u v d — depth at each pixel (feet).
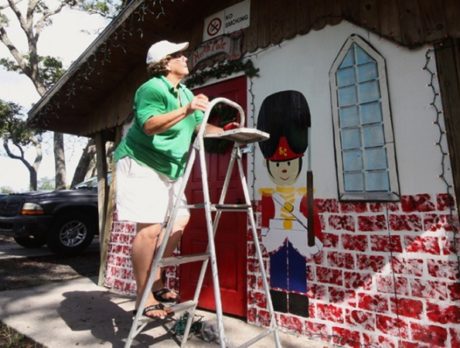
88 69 13.83
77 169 43.29
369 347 7.65
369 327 7.72
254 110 10.34
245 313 9.80
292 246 9.12
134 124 7.01
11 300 12.17
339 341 8.06
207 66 11.78
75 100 15.88
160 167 6.91
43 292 13.28
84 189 24.02
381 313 7.61
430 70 7.62
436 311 6.99
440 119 7.40
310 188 9.00
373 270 7.83
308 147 9.18
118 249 14.01
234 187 10.55
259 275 9.57
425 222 7.34
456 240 6.95
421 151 7.55
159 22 12.04
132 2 11.11
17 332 9.32
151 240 6.72
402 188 7.69
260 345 8.14
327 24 9.27
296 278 8.93
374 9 8.52
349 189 8.38
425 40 7.70
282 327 8.96
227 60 11.22
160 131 6.14
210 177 11.27
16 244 27.66
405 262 7.47
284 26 10.07
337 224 8.47
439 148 7.34
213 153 11.27
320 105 9.11
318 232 8.73
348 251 8.23
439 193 7.25
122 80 15.12
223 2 11.75
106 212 15.64
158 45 7.05
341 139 8.64
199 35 12.25
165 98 6.55
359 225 8.15
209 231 5.86
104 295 12.85
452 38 7.39
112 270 13.99
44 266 18.60
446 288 6.95
